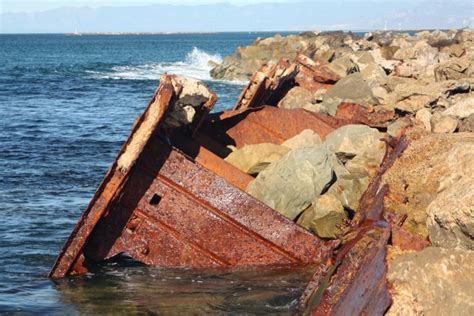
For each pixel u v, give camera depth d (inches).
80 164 805.9
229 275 421.1
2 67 2844.5
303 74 927.0
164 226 431.5
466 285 224.2
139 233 432.1
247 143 589.6
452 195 296.4
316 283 350.9
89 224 417.4
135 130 408.2
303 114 611.5
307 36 2623.0
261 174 486.0
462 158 377.7
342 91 847.7
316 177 479.8
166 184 429.4
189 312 366.6
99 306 375.2
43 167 785.6
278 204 474.6
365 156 534.0
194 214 430.6
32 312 367.6
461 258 230.1
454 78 940.6
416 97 749.9
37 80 2145.7
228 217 429.7
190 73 2488.9
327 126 613.9
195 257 432.8
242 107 627.5
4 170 765.9
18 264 448.8
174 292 394.6
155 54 4394.7
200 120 470.6
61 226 538.3
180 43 7229.3
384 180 414.3
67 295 392.8
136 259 434.6
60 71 2581.2
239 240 430.9
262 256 432.1
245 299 382.0
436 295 221.3
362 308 239.3
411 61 1376.7
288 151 522.9
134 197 429.7
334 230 465.1
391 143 497.0
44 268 440.5
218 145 559.5
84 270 427.2
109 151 899.4
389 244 276.5
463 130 576.4
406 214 345.1
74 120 1222.9
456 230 285.4
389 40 2303.2
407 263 231.1
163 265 434.0
